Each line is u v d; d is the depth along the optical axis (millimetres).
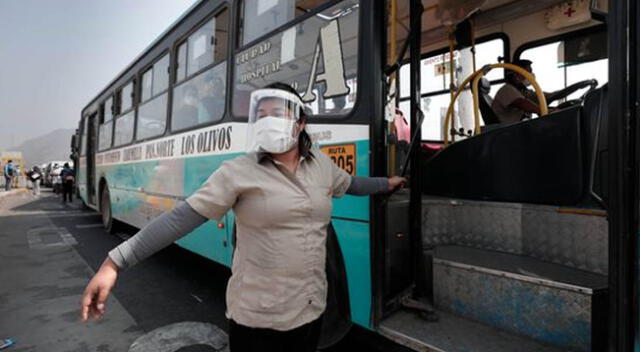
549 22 3840
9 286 4480
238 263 1518
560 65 3820
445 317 2262
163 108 4973
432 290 2490
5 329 3314
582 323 1814
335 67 2471
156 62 5320
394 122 2504
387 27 2332
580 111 1848
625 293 1429
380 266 2227
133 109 6090
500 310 2092
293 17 2840
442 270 2355
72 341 3094
